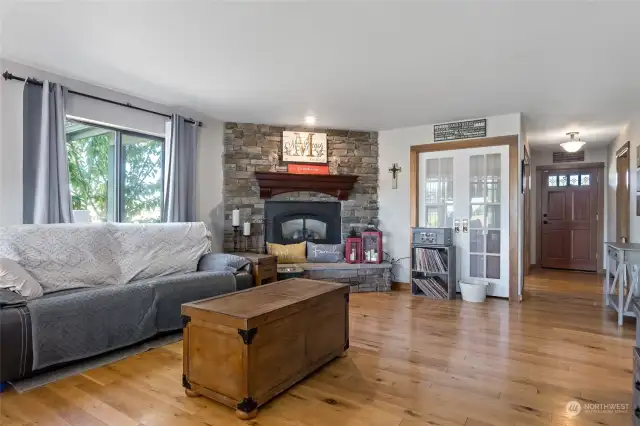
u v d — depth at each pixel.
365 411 1.99
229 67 3.12
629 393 2.19
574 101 3.99
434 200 5.07
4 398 2.11
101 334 2.61
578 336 3.22
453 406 2.04
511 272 4.54
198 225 4.12
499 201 4.65
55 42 2.68
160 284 3.04
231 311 2.06
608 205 6.51
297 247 5.08
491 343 3.04
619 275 3.62
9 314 2.21
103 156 3.85
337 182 5.19
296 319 2.29
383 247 5.38
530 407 2.03
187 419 1.91
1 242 2.68
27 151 3.11
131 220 4.09
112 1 2.14
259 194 5.05
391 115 4.59
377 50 2.77
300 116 4.64
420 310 4.09
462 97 3.87
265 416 1.95
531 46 2.67
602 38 2.54
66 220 3.27
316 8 2.20
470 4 2.13
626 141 5.14
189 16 2.31
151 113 4.10
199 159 4.65
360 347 2.95
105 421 1.88
